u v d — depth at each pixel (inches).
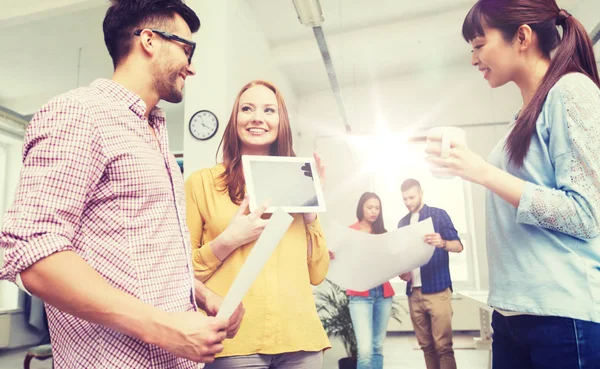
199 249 43.4
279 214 25.7
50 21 155.8
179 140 251.0
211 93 133.5
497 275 35.5
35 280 22.9
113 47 31.9
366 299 113.0
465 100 248.5
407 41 200.8
